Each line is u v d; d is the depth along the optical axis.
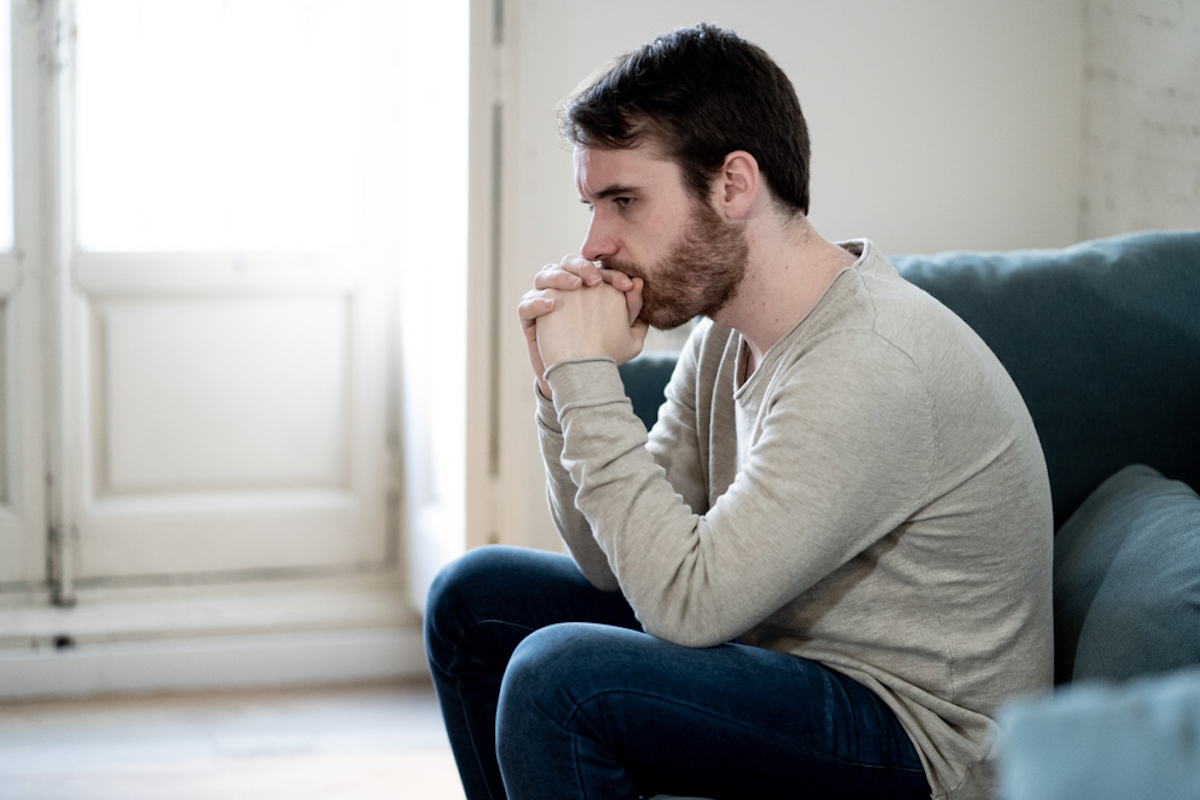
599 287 1.29
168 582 2.81
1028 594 1.22
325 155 2.83
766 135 1.22
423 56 2.65
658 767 1.15
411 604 2.83
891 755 1.17
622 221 1.26
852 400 1.12
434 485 2.72
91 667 2.62
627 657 1.14
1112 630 1.20
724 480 1.38
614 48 2.40
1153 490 1.40
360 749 2.40
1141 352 1.55
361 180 2.85
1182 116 2.20
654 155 1.22
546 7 2.36
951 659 1.18
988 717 1.19
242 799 2.17
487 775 1.44
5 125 2.59
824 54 2.46
